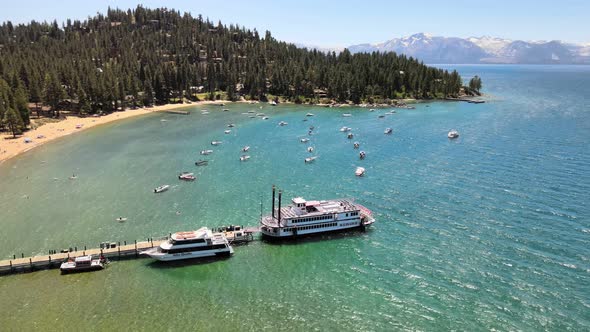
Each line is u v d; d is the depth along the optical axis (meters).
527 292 70.62
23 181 129.25
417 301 69.44
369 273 78.88
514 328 62.22
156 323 64.50
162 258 84.00
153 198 116.44
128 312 67.31
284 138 194.88
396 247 88.44
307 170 143.75
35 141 178.75
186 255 85.38
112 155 160.88
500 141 177.50
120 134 198.75
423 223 98.94
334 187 125.69
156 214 105.56
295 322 64.75
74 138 188.88
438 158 154.38
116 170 141.88
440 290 72.19
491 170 136.50
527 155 152.75
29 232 94.56
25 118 195.38
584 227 92.56
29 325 63.75
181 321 65.00
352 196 117.75
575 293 69.88
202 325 64.06
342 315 66.31
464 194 115.75
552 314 65.00
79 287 74.75
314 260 85.00
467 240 89.38
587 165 137.62
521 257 81.56
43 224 98.75
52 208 108.38
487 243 87.62
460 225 96.62
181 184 128.75
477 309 66.81
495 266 78.88
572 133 188.12
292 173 140.38
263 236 95.69
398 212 105.88
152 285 75.75
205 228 90.81
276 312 67.31
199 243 85.94
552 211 101.62
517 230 92.62
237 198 117.25
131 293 73.00
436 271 78.12
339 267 81.75
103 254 84.06
